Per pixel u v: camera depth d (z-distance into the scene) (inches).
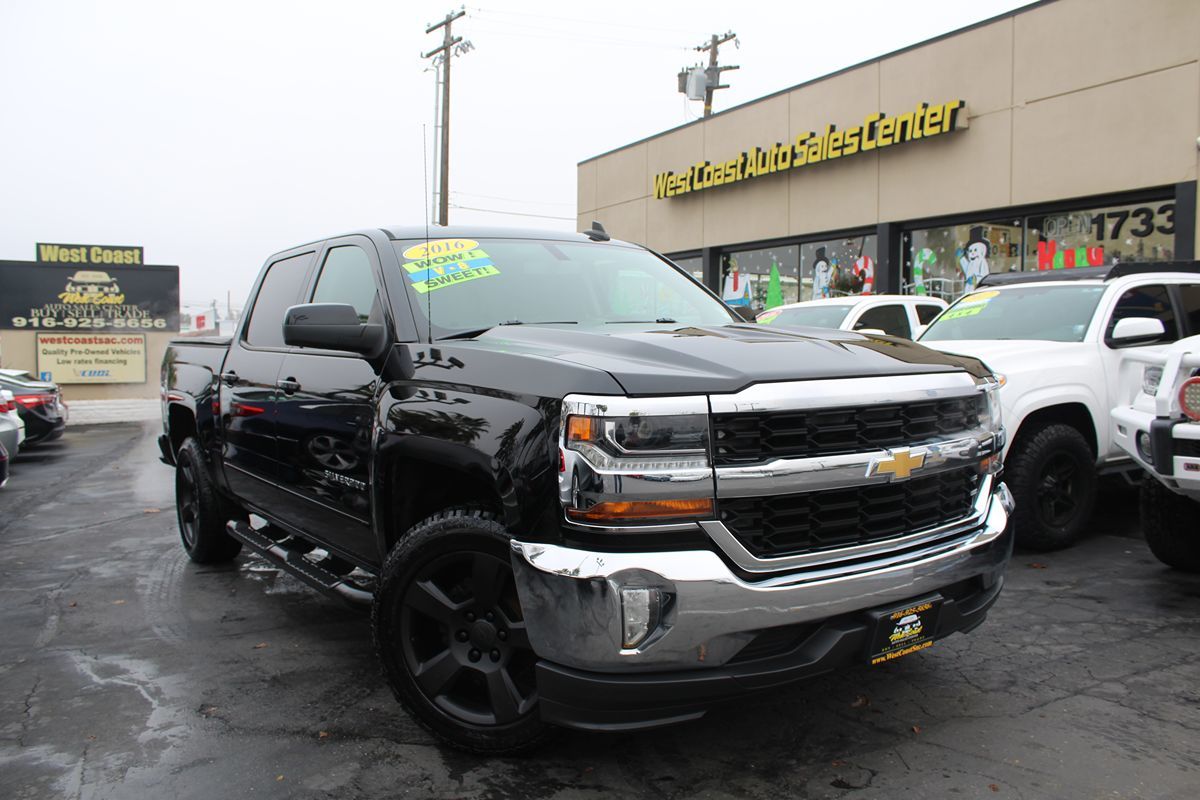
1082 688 135.1
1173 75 434.6
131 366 722.8
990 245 536.4
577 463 95.8
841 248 639.8
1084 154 474.6
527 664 110.8
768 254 703.7
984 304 272.1
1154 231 454.0
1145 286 245.0
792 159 652.7
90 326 713.6
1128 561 206.1
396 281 139.4
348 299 154.9
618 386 96.7
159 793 107.6
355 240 158.9
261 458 171.3
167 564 222.1
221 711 131.6
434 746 119.5
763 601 96.3
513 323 138.9
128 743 121.1
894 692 134.4
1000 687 135.9
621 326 140.5
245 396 177.8
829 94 628.4
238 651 157.9
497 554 108.0
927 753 115.3
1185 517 184.7
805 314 398.6
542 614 98.2
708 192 749.3
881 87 588.4
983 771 110.4
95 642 163.2
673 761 114.4
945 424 113.8
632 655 94.2
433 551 113.6
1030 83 499.2
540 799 105.5
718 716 127.0
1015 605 174.7
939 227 568.7
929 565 107.8
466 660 113.7
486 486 118.8
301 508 157.3
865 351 116.9
